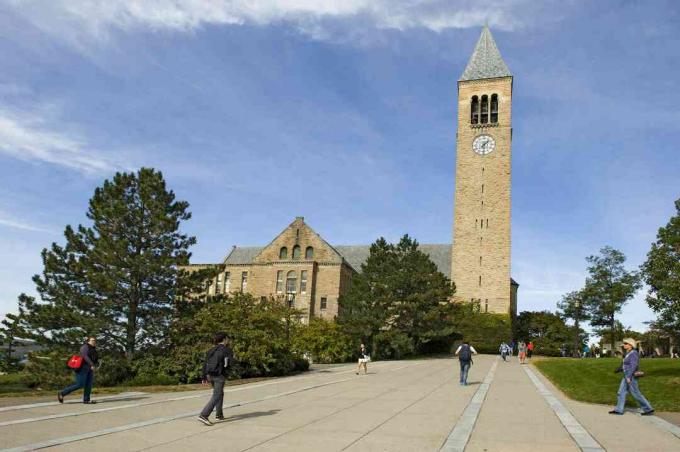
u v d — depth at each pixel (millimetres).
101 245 37156
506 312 74125
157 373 33781
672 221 26828
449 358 60000
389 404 19547
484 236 77250
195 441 12695
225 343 15945
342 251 94625
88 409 17141
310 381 29781
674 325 27828
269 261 76625
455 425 15016
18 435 12758
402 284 62719
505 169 78688
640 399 17000
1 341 37688
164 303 38031
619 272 68562
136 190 40188
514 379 31062
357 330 59281
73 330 36062
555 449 12008
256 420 15773
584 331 100688
